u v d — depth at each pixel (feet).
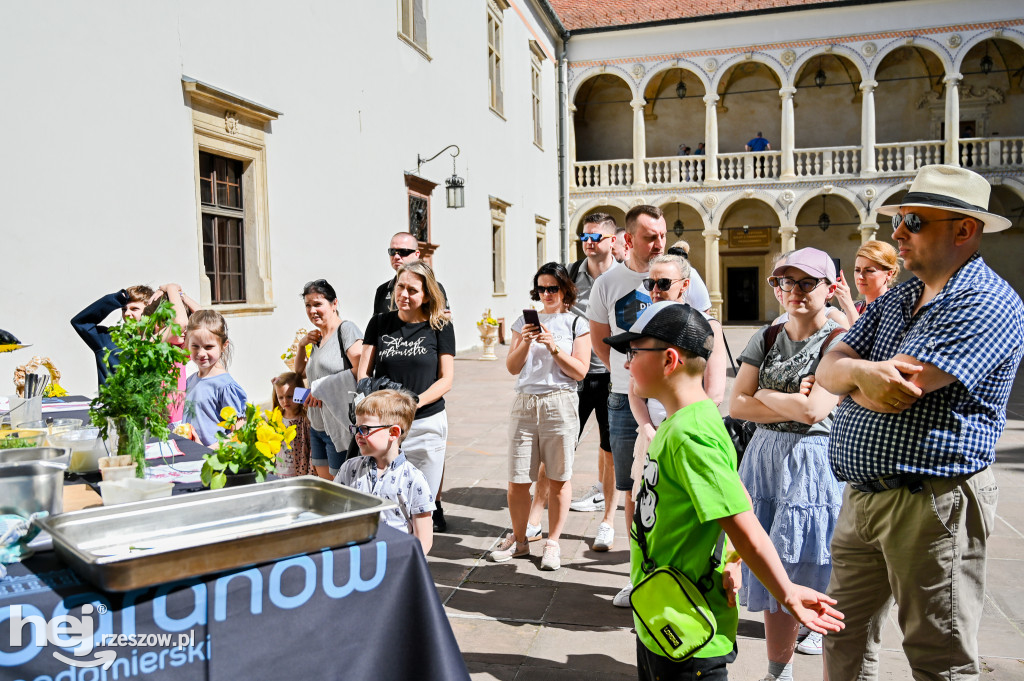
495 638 12.33
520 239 73.36
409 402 10.78
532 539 16.44
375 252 41.22
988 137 81.00
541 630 12.64
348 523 6.66
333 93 36.70
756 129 93.71
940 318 7.39
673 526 6.97
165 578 5.77
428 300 14.43
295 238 33.40
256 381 30.55
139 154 24.23
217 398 13.85
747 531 6.61
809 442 10.36
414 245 19.45
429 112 49.42
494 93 65.87
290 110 32.94
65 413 14.93
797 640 12.12
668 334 6.95
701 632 6.82
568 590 14.30
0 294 19.65
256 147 30.58
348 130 38.24
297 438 17.16
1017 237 86.89
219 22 28.14
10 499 6.85
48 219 21.01
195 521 7.25
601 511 19.52
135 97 24.07
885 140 90.89
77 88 21.91
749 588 10.23
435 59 50.57
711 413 6.93
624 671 11.26
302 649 6.45
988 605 13.57
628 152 96.32
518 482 15.69
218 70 28.07
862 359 8.26
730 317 97.60
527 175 75.82
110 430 9.14
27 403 12.98
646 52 85.05
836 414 8.59
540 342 14.79
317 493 7.70
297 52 33.50
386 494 10.59
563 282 15.94
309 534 6.44
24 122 20.29
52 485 7.07
